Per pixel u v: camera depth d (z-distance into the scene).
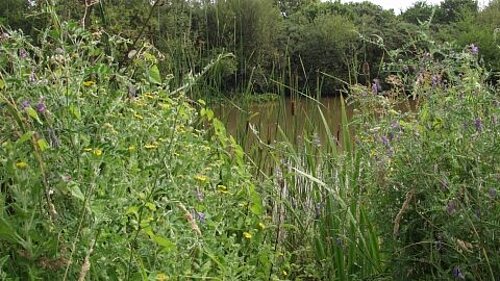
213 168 2.75
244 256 2.59
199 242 2.17
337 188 3.25
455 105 2.69
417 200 2.75
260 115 4.32
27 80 2.20
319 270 3.13
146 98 2.63
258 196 2.77
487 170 2.55
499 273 2.45
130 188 2.07
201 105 3.61
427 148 2.69
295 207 3.56
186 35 4.12
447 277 2.54
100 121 2.16
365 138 2.99
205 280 2.29
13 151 1.87
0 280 1.74
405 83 3.04
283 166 3.54
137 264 1.98
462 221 2.49
